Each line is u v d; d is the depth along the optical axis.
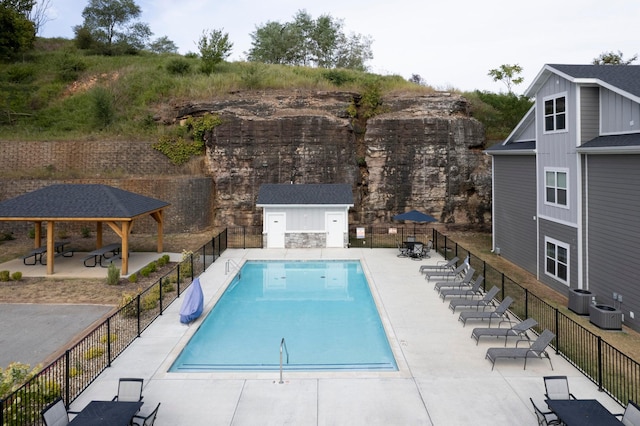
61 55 46.97
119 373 10.69
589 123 16.28
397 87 38.72
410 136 32.00
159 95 38.22
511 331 12.62
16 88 40.44
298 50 60.84
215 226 31.81
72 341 12.80
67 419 7.86
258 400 9.44
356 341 13.55
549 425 8.09
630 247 13.88
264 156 31.72
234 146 31.77
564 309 15.81
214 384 10.19
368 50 63.66
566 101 17.14
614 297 14.59
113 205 20.33
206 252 25.56
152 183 30.22
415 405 9.20
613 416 7.69
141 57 48.03
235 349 12.90
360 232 28.23
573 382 10.10
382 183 32.12
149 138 34.22
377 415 8.82
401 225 31.91
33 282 19.02
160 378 10.47
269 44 59.78
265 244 27.30
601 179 15.31
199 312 14.41
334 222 27.45
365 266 22.22
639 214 13.45
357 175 32.34
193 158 33.34
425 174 31.92
